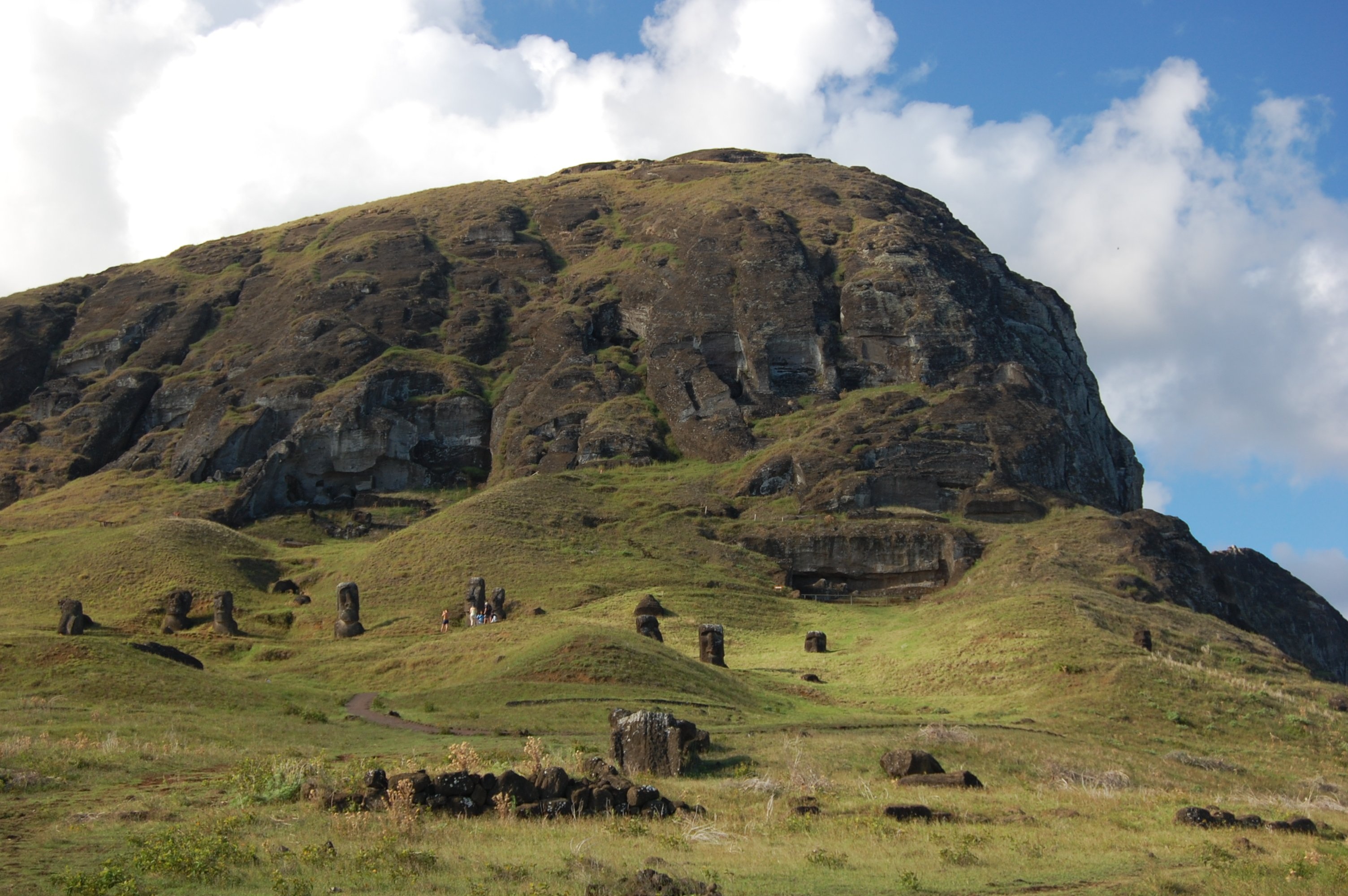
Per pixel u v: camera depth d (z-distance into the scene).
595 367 140.38
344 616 74.62
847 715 49.62
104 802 24.45
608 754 36.00
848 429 117.31
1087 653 58.75
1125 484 154.88
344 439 124.81
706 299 144.38
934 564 97.00
